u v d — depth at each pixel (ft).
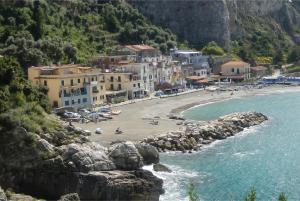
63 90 596.70
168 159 400.67
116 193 303.89
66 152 317.01
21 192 308.81
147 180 314.14
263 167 374.02
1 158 312.29
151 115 586.86
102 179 304.09
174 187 329.31
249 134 492.95
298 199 307.58
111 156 326.24
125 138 454.81
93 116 554.46
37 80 599.16
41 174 312.50
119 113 594.24
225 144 453.17
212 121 528.63
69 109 589.32
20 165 313.12
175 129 496.23
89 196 304.71
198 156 409.90
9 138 315.99
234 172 362.33
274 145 443.32
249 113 561.43
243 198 310.45
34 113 351.25
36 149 315.17
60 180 310.04
